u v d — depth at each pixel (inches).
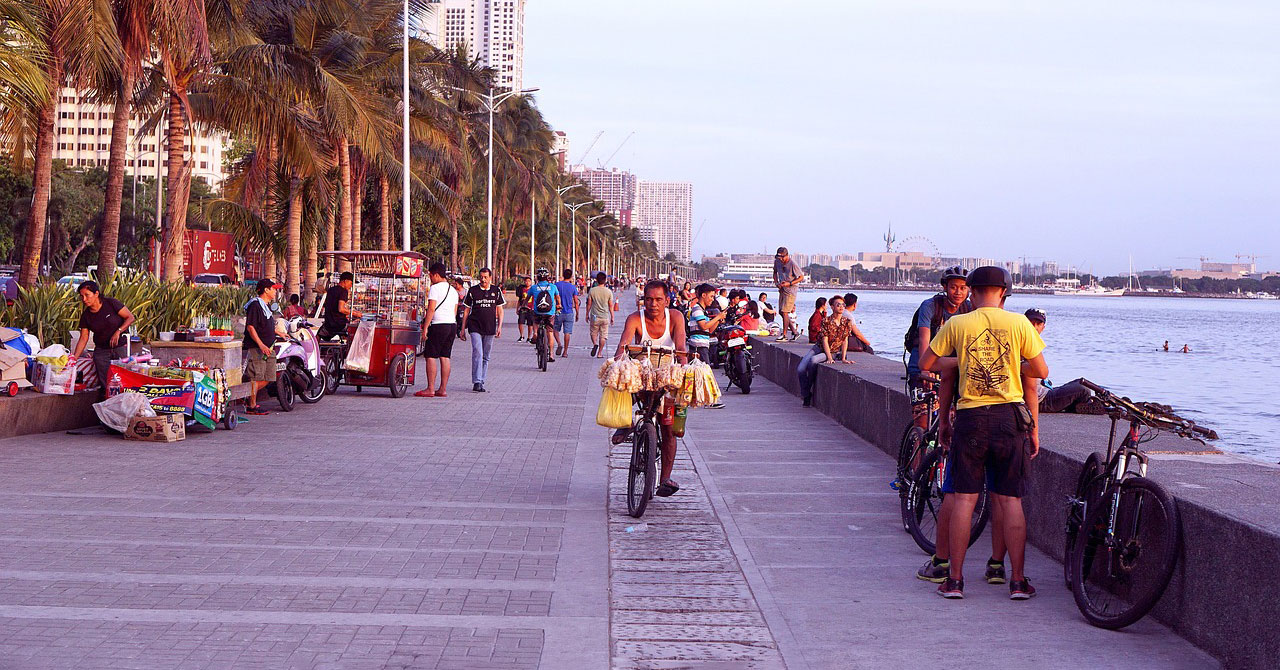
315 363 634.8
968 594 259.3
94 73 741.9
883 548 303.9
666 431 354.6
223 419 518.6
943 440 270.7
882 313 4579.2
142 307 639.8
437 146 1743.4
